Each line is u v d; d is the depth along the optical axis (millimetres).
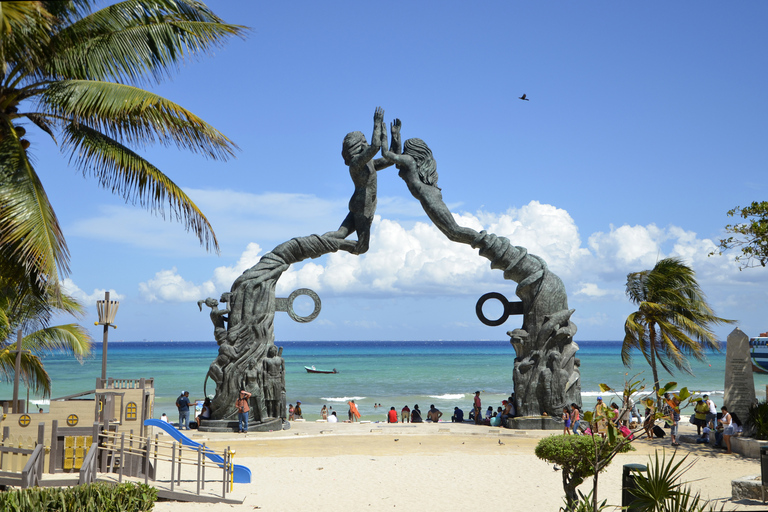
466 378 88375
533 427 24594
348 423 28625
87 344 23156
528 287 25469
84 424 13812
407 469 17500
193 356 154000
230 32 13242
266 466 17766
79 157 12898
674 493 8352
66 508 9578
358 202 25969
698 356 27641
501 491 15062
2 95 12109
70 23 12023
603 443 9844
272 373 24656
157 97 12211
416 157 26234
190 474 16328
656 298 28062
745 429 20969
